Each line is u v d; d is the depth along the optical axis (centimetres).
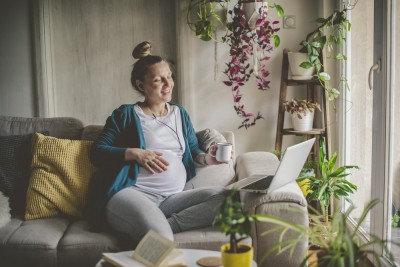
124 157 225
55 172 238
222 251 143
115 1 359
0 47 358
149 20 361
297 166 206
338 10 318
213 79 346
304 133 322
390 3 226
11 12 356
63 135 261
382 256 239
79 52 362
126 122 239
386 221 237
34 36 356
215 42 339
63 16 359
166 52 362
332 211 318
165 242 157
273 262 193
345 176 310
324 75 312
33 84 362
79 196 235
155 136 237
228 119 350
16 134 260
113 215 207
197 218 208
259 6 318
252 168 238
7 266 201
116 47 363
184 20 342
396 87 226
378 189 242
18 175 246
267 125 351
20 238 202
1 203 226
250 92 347
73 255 198
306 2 339
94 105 367
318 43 308
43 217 233
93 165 241
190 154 248
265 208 192
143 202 207
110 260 158
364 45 275
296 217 192
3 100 363
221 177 246
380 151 238
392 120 232
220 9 337
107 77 365
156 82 236
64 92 365
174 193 231
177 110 251
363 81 279
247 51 325
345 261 134
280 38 342
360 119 287
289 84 333
